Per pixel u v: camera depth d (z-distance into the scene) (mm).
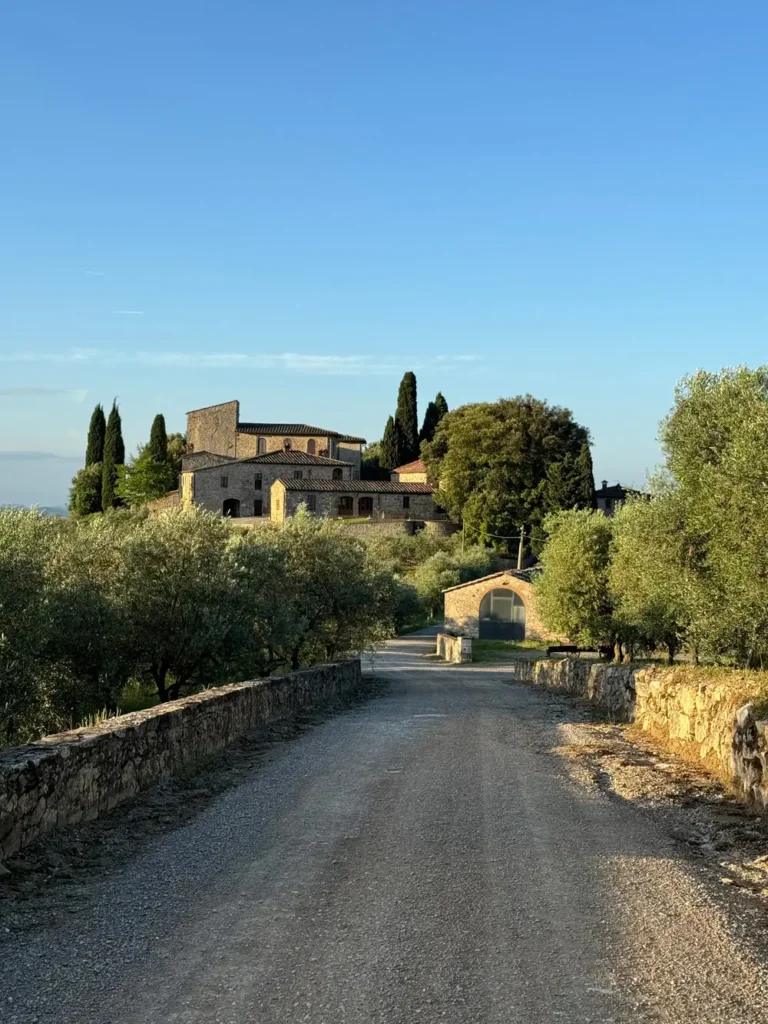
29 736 16547
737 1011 4816
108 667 18844
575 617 27469
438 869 7516
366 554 34094
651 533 15609
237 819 9375
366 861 7762
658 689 16422
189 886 7047
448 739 15977
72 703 18656
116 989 5094
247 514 103062
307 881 7176
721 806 10156
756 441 12039
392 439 124312
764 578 11820
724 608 13242
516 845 8344
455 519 96625
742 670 13898
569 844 8406
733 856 8078
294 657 29562
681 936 5953
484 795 10719
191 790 10922
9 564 14969
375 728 17688
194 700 13422
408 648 64250
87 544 20047
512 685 33969
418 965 5426
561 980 5211
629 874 7422
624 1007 4859
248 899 6711
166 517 20672
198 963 5469
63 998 4977
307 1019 4703
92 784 9266
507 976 5266
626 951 5676
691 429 14492
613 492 106125
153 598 19656
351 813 9656
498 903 6617
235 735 15211
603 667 23391
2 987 5129
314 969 5367
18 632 14875
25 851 7770
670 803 10391
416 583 77312
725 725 11867
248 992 5043
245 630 20547
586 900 6703
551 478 86688
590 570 27219
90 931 6039
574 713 21484
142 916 6340
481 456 91125
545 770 12648
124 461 119625
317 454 116812
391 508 100562
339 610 31172
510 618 63344
